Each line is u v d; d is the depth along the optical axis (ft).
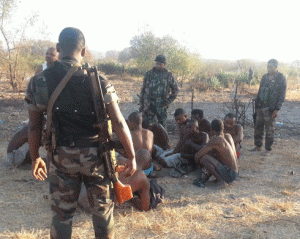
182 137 15.52
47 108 6.05
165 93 18.95
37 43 42.09
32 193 12.04
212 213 10.71
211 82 52.90
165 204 11.45
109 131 6.25
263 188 13.12
